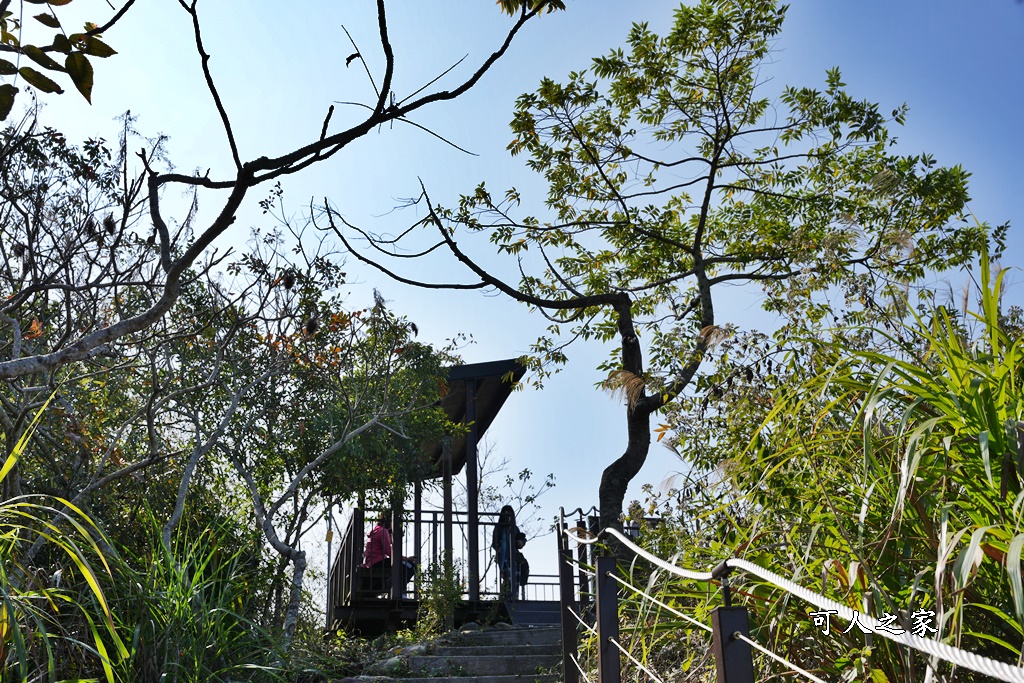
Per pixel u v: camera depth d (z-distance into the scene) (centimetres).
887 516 260
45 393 664
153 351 720
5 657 375
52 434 700
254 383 968
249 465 1229
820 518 282
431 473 1422
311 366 1125
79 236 598
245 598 707
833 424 317
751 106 1048
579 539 411
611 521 865
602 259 1091
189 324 960
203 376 1033
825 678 254
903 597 245
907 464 221
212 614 554
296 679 655
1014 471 220
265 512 1024
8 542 407
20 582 390
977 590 231
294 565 910
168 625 511
